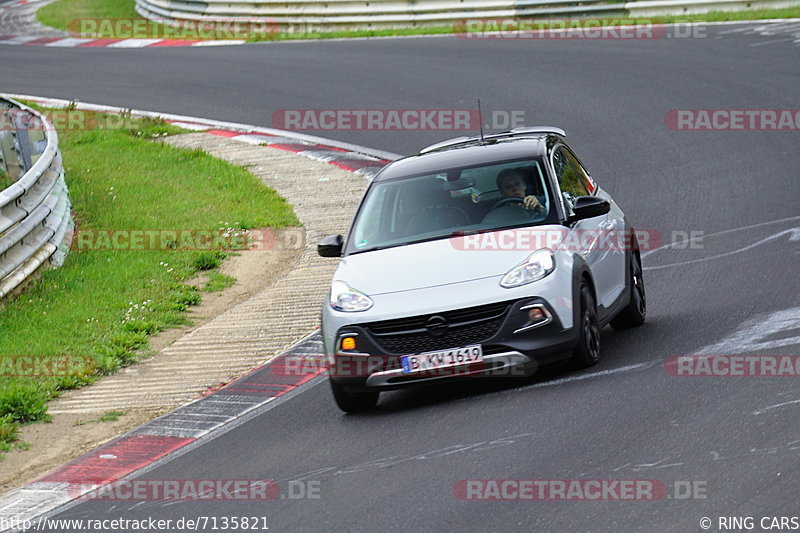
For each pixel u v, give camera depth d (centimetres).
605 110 7138
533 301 2903
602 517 2069
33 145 6175
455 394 3080
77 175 6731
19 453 3145
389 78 8762
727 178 5459
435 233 3194
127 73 10138
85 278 4775
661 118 6788
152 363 3900
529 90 7875
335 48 10225
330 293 3078
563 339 2930
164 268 4975
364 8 10912
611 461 2339
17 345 3959
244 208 5966
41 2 16162
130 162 7062
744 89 7131
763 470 2164
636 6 9706
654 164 5931
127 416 3388
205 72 9819
